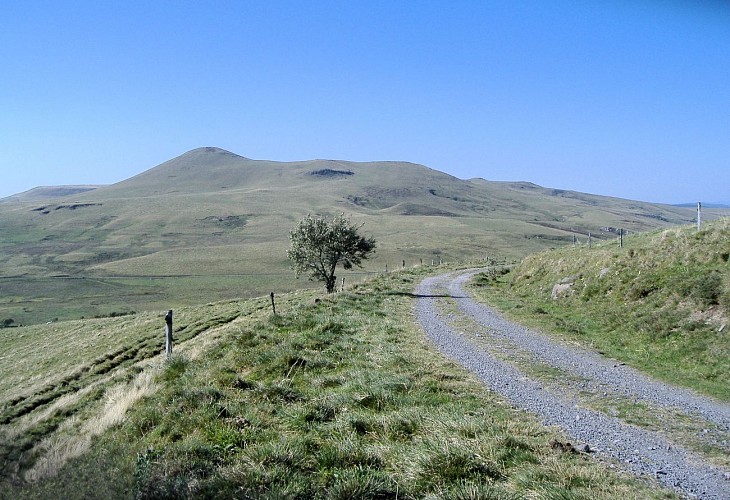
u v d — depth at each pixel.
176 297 117.31
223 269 153.25
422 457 7.12
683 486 6.89
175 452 7.72
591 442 8.43
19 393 26.17
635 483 6.82
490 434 8.13
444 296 30.14
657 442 8.53
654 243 21.89
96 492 6.89
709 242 18.95
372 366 12.85
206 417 9.09
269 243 198.88
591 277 23.38
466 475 6.81
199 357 14.58
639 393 11.48
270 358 13.38
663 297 17.72
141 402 11.16
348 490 6.49
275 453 7.49
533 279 30.81
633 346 15.91
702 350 13.91
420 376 11.89
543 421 9.39
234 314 39.78
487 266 60.84
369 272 132.88
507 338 17.69
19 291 127.00
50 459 8.10
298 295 44.41
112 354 33.38
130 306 108.62
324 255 44.81
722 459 7.87
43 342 47.72
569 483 6.58
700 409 10.41
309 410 9.41
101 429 10.11
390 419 8.75
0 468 8.21
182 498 6.59
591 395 11.26
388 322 19.75
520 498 6.14
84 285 133.62
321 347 14.86
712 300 15.73
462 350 15.54
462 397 10.53
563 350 15.91
